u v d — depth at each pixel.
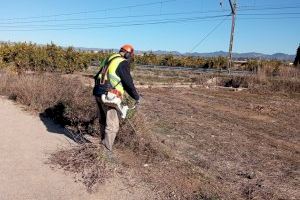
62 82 12.05
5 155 6.93
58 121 9.43
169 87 23.41
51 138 8.04
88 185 5.86
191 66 51.16
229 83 25.97
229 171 7.30
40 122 9.40
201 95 20.16
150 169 6.63
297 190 6.61
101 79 6.54
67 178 6.08
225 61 48.75
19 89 12.30
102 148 6.66
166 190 5.87
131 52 6.69
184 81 27.22
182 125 11.24
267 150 9.23
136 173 6.41
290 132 11.68
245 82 24.83
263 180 6.96
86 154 6.61
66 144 7.63
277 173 7.47
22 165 6.50
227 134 10.59
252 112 15.13
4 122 9.30
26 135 8.23
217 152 8.57
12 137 8.05
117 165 6.62
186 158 7.74
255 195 6.17
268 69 27.95
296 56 38.81
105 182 5.99
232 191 6.25
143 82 25.33
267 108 16.09
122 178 6.18
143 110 13.54
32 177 6.04
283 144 10.02
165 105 15.43
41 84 11.84
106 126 6.66
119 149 7.45
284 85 23.55
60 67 23.59
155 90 21.78
